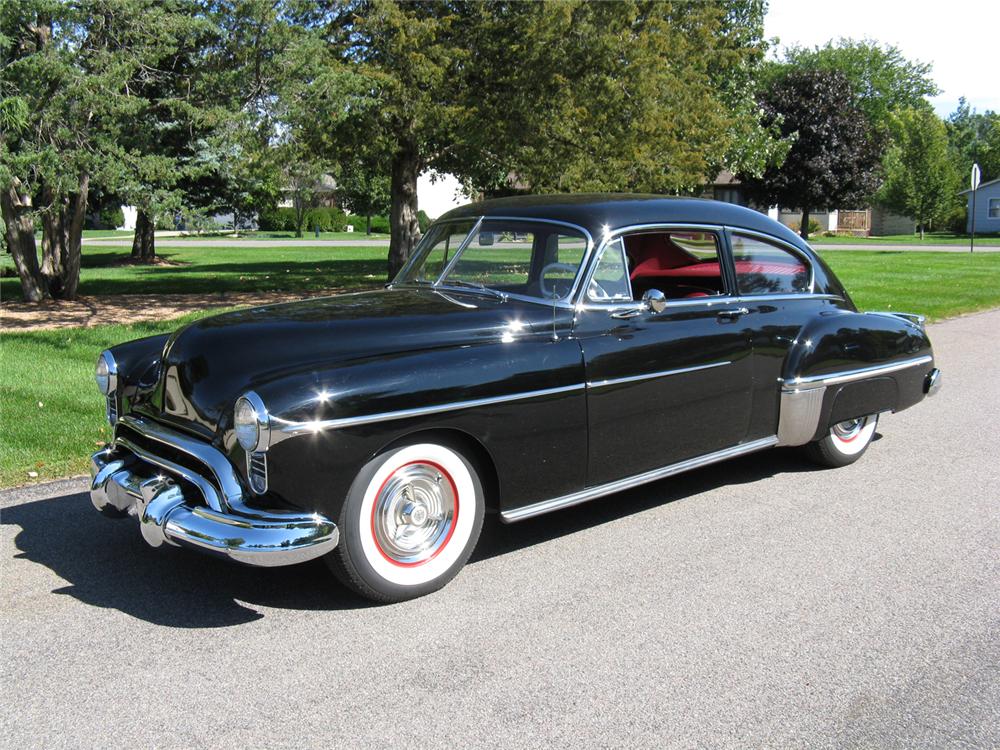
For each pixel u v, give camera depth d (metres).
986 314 13.30
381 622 3.45
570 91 14.17
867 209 53.94
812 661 3.17
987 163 65.19
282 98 11.83
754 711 2.84
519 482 3.87
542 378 3.86
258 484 3.28
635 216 4.39
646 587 3.79
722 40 17.22
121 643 3.26
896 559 4.11
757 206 35.97
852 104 35.25
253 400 3.21
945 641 3.32
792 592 3.75
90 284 18.23
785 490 5.15
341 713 2.81
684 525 4.56
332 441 3.29
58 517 4.57
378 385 3.39
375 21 13.49
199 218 11.64
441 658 3.17
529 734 2.70
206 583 3.81
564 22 13.28
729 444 4.80
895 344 5.46
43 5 9.70
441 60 13.95
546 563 4.06
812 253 5.39
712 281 4.83
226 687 2.96
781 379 4.95
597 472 4.18
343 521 3.39
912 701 2.91
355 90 12.71
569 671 3.08
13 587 3.74
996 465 5.64
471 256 4.55
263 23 11.65
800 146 33.91
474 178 24.50
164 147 14.04
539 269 4.26
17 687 2.95
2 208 14.26
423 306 4.09
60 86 10.12
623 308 4.23
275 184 15.82
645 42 13.95
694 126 16.53
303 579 3.87
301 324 3.79
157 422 3.77
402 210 18.39
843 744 2.67
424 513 3.63
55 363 8.32
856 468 5.59
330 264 25.58
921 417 6.94
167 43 11.34
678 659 3.17
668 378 4.36
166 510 3.38
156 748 2.62
